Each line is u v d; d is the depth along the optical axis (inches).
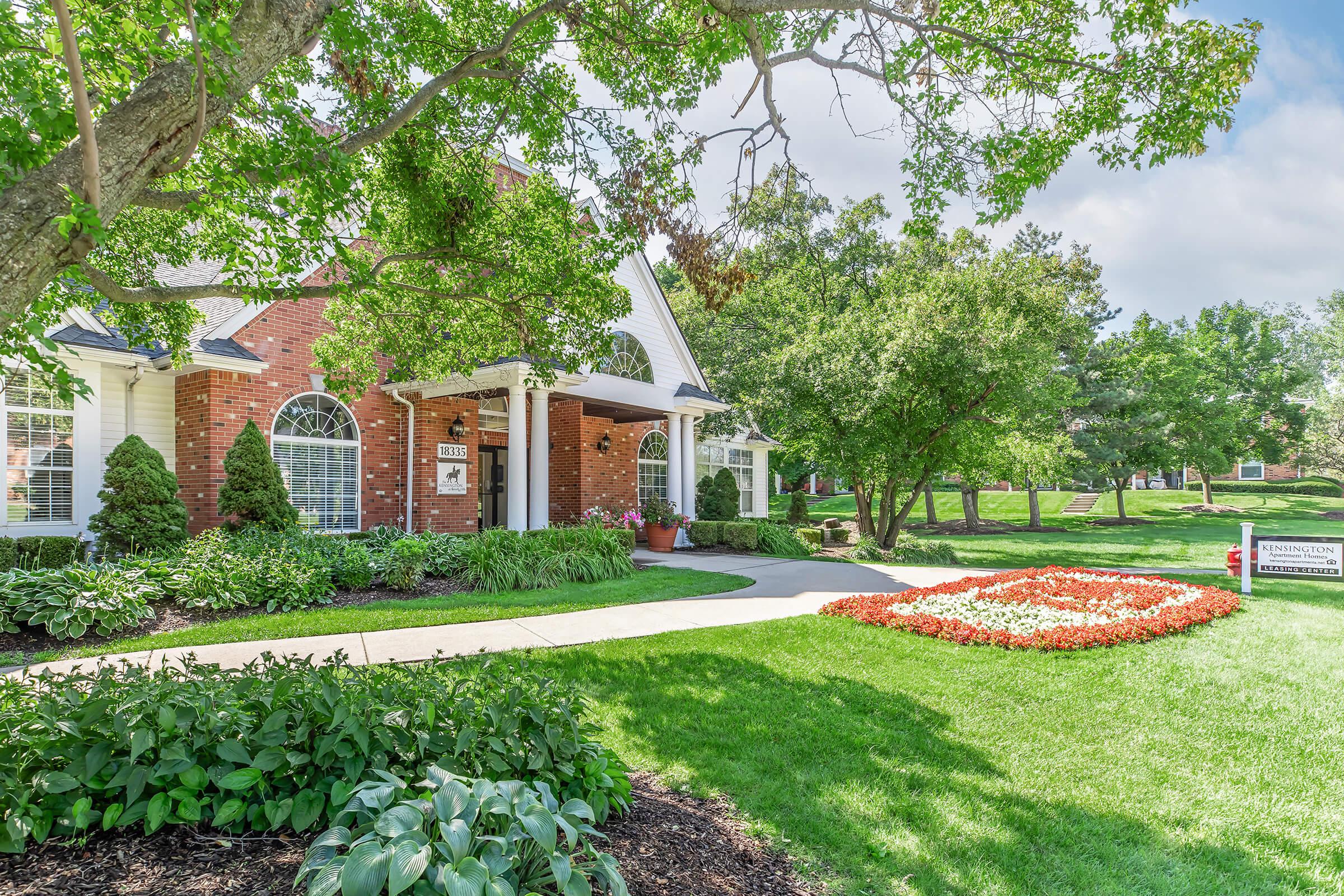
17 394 343.6
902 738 163.2
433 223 250.4
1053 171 248.1
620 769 120.5
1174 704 186.9
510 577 358.3
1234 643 250.2
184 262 252.1
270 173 139.6
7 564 310.0
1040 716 178.1
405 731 101.2
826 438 622.8
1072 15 232.7
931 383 589.9
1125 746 160.1
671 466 634.2
